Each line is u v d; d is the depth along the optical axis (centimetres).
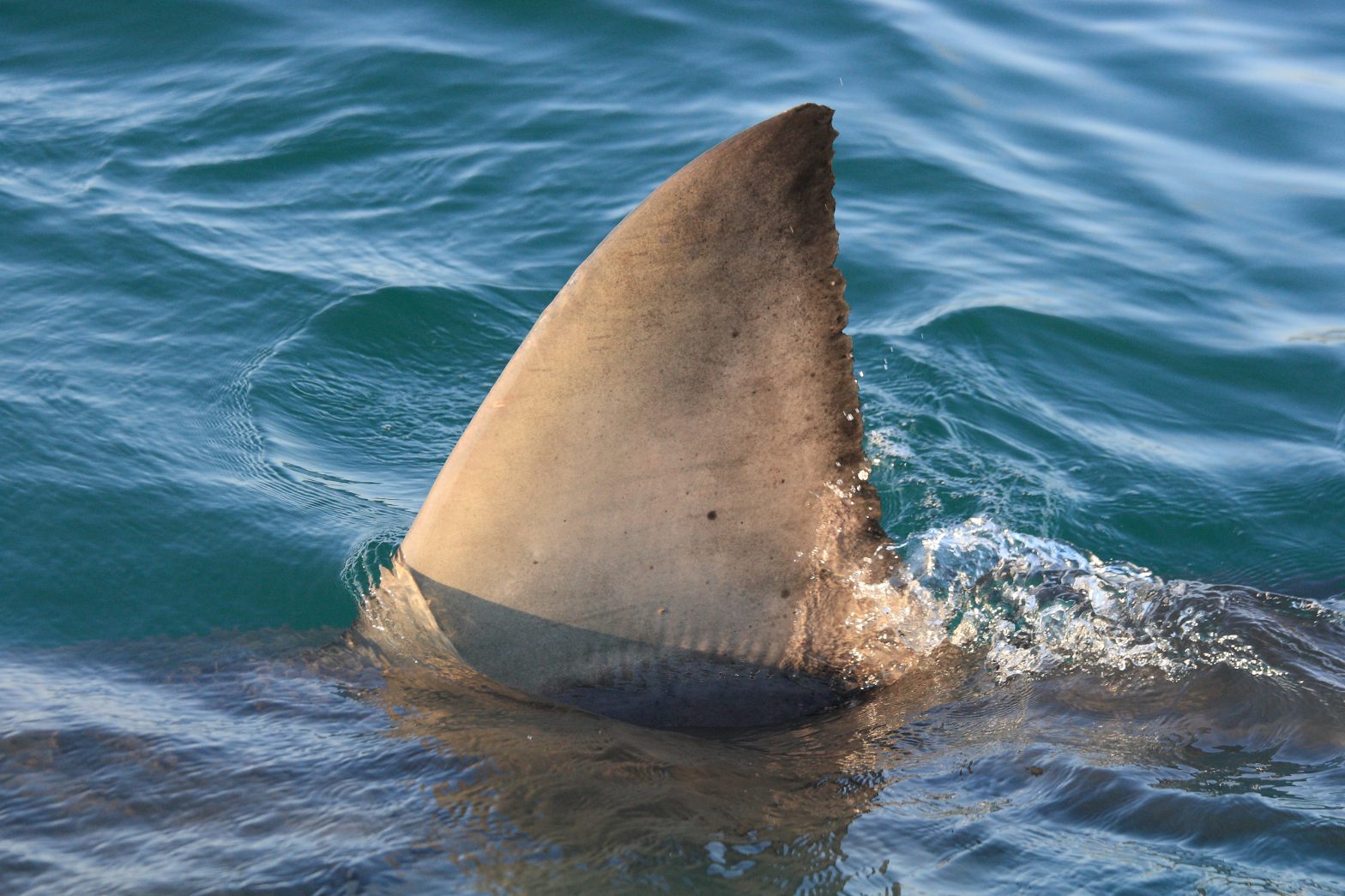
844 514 857
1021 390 1706
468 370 1670
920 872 737
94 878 715
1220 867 737
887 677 923
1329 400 1738
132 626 1162
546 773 812
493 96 2244
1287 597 1066
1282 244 2083
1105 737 855
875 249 1989
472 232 1936
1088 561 1228
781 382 818
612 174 2073
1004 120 2366
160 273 1734
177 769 818
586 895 707
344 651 956
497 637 880
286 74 2242
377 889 710
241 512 1330
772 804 793
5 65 2205
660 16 2502
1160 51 2645
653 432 823
